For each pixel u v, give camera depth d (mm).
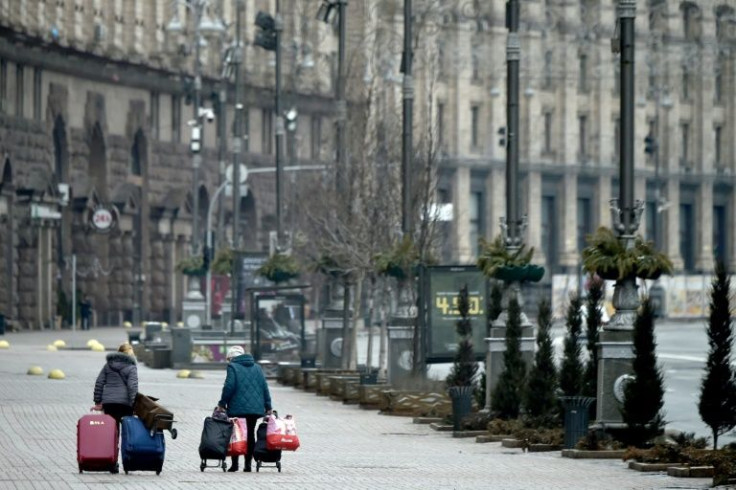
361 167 179000
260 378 77312
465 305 106875
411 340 130625
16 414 105125
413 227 147125
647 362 85688
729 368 80750
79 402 114312
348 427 106312
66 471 75125
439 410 111438
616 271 88188
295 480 73188
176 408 114625
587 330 97250
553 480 75188
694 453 79812
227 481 72125
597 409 89438
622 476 77438
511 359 99938
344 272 156625
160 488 68625
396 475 76625
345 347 156875
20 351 183875
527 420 96188
